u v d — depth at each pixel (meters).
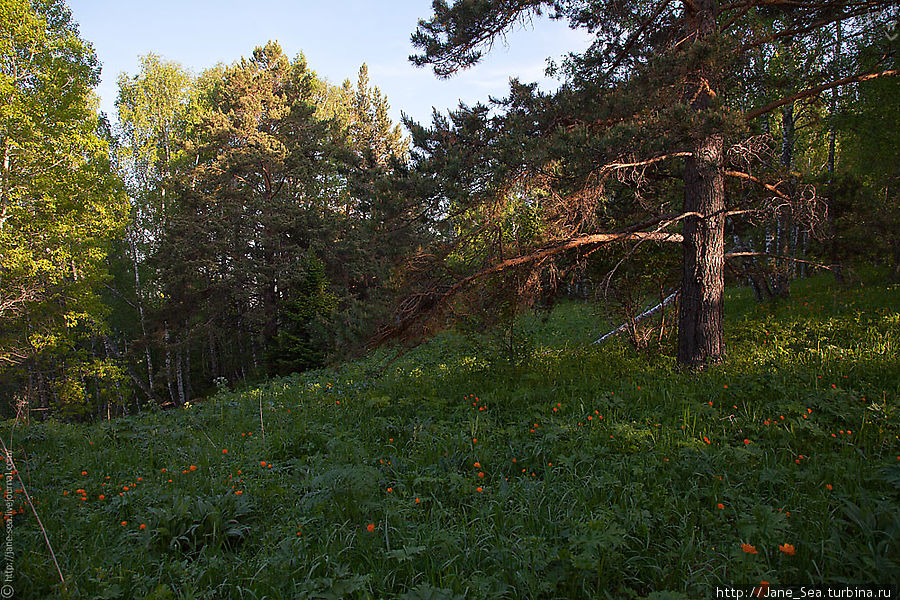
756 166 9.28
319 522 4.40
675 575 3.43
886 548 3.33
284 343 22.36
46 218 17.48
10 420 8.07
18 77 16.59
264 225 25.34
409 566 3.63
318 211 26.89
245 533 4.36
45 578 3.63
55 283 17.86
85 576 3.68
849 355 7.84
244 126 26.92
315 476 5.19
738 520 3.77
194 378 32.72
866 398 6.25
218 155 26.27
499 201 7.84
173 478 5.64
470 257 8.61
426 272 8.47
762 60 8.48
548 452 5.51
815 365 7.57
